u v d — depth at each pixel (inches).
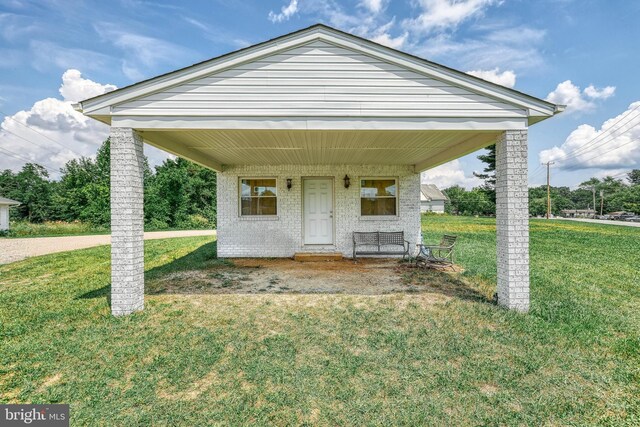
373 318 170.6
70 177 1199.6
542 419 96.3
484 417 96.5
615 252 409.7
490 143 211.8
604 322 168.1
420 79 189.2
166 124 184.4
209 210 1158.3
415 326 160.4
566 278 266.2
